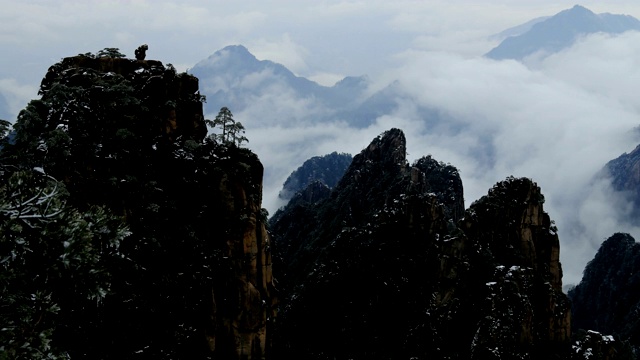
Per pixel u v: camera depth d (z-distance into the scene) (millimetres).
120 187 62719
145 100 73625
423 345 80125
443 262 85625
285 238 172750
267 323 75312
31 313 21234
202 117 79188
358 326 91875
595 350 74750
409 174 145625
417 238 100000
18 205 22109
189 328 64438
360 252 105812
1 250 21047
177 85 77125
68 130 61344
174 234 66750
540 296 79062
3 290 20656
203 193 72375
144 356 56688
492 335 71438
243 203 73688
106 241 25578
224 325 70375
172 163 71562
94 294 23375
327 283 106688
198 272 67438
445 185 150875
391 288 93938
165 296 62406
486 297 76750
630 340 133625
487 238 86750
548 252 87375
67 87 64812
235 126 79750
